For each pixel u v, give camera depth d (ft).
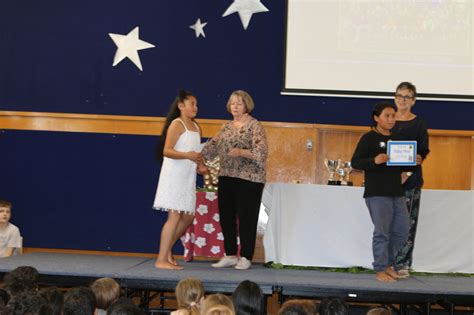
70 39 22.84
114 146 22.66
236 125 17.20
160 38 22.75
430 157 22.40
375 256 15.90
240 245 16.99
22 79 22.89
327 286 14.55
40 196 22.74
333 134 22.53
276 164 22.33
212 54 22.65
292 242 17.60
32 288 11.19
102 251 22.53
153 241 22.47
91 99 22.75
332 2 22.50
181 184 16.51
